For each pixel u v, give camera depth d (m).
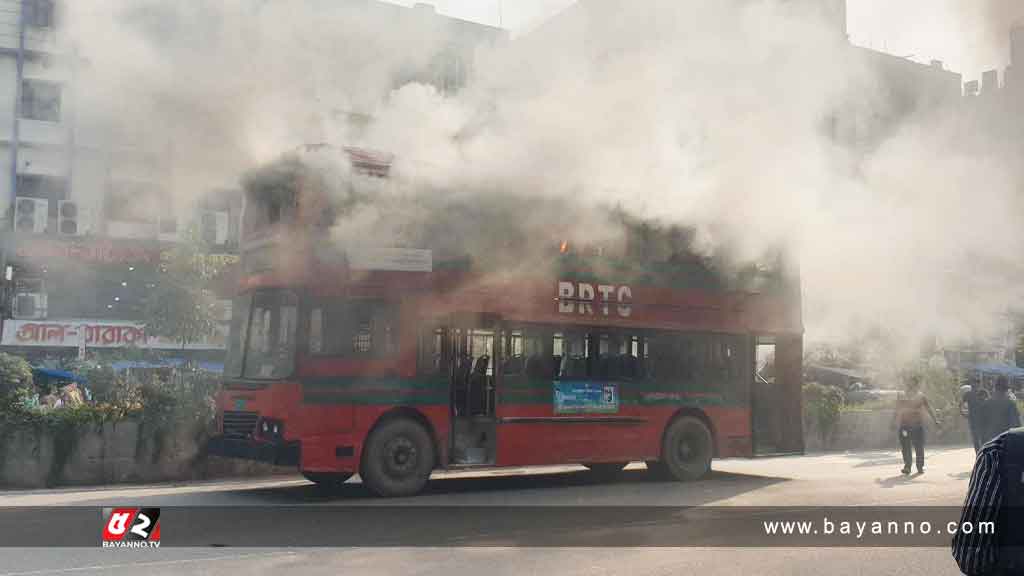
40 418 12.54
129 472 12.96
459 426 11.20
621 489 11.91
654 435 12.79
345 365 10.46
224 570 6.18
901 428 14.36
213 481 13.28
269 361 10.48
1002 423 13.68
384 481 10.58
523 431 11.62
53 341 15.20
